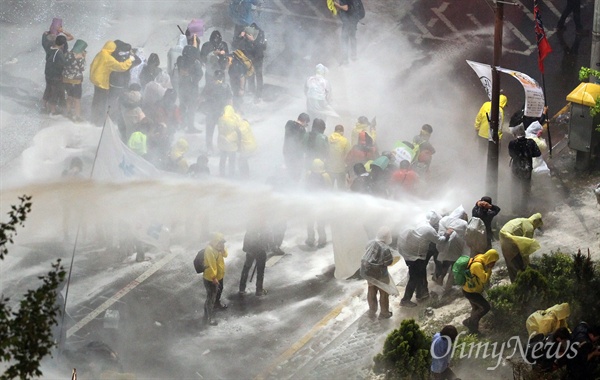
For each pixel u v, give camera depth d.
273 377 37.62
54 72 56.00
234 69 56.78
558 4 66.50
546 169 46.19
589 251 40.66
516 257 38.34
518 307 37.25
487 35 64.56
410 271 39.88
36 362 23.55
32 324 23.56
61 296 38.16
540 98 42.09
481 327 37.50
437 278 41.44
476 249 38.41
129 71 55.47
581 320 36.47
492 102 42.69
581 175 48.22
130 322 40.91
